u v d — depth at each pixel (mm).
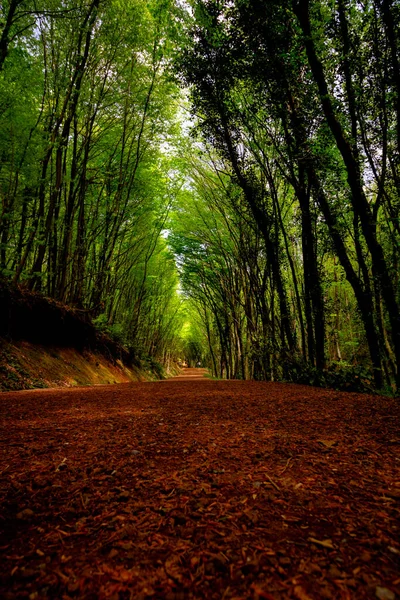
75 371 11680
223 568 1124
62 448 2678
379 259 6188
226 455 2352
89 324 14562
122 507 1623
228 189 12523
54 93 10680
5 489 1895
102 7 10523
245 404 4695
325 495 1661
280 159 9812
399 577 1044
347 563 1122
